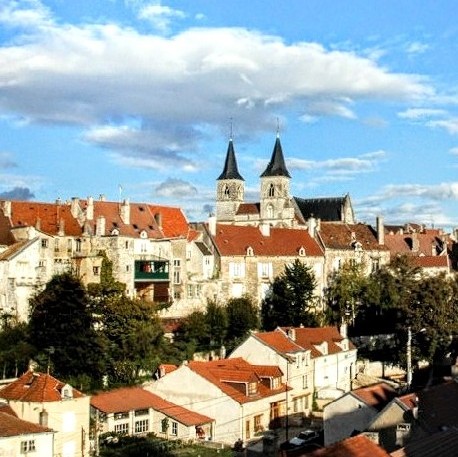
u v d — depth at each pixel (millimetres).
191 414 85688
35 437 66750
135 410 83125
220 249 128750
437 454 46312
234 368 91688
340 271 139250
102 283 101188
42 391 73062
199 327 108750
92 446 76375
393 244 178625
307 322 122938
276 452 75312
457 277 126875
